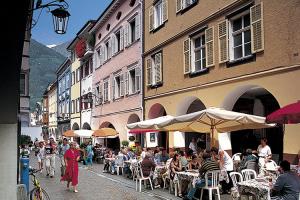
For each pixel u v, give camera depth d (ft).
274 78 42.39
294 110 27.99
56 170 72.84
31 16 26.48
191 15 60.90
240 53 49.96
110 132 86.33
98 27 117.91
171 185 44.06
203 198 38.24
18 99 23.43
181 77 63.82
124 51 92.89
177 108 65.05
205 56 58.03
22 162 37.63
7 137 26.08
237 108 56.39
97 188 48.19
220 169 36.88
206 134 60.59
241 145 58.95
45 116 251.19
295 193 25.35
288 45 40.42
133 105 86.38
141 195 42.22
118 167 64.85
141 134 81.87
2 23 17.33
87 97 126.41
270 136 55.01
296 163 38.06
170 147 66.64
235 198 32.32
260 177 33.65
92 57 126.82
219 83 52.65
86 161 87.86
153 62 76.54
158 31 73.26
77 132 100.07
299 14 38.96
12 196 26.14
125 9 92.58
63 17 26.66
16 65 20.63
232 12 50.21
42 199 32.09
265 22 43.96
